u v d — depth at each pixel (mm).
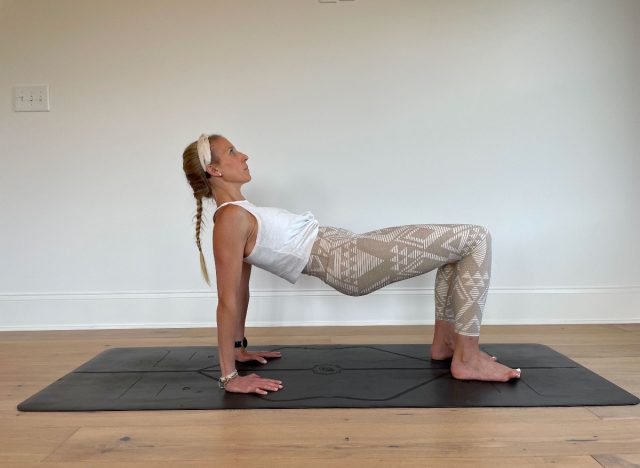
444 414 1560
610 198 2760
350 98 2738
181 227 2783
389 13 2711
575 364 2010
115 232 2787
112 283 2795
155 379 1906
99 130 2750
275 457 1304
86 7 2703
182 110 2742
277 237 1869
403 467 1241
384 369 1980
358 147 2754
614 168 2750
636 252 2773
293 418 1547
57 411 1623
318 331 2676
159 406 1640
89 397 1724
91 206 2775
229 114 2744
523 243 2773
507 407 1606
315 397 1690
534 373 1908
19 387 1869
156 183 2770
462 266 1850
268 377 1902
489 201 2766
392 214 2771
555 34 2715
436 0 2709
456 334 1864
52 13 2703
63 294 2787
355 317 2811
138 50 2725
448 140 2748
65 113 2740
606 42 2715
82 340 2543
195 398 1701
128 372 1992
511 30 2715
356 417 1548
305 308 2803
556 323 2777
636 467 1229
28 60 2717
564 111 2734
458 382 1821
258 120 2748
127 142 2754
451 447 1345
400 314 2803
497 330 2637
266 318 2811
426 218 2771
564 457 1283
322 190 2768
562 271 2783
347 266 1861
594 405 1606
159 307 2801
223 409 1618
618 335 2508
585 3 2707
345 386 1794
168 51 2725
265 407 1617
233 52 2727
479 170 2756
